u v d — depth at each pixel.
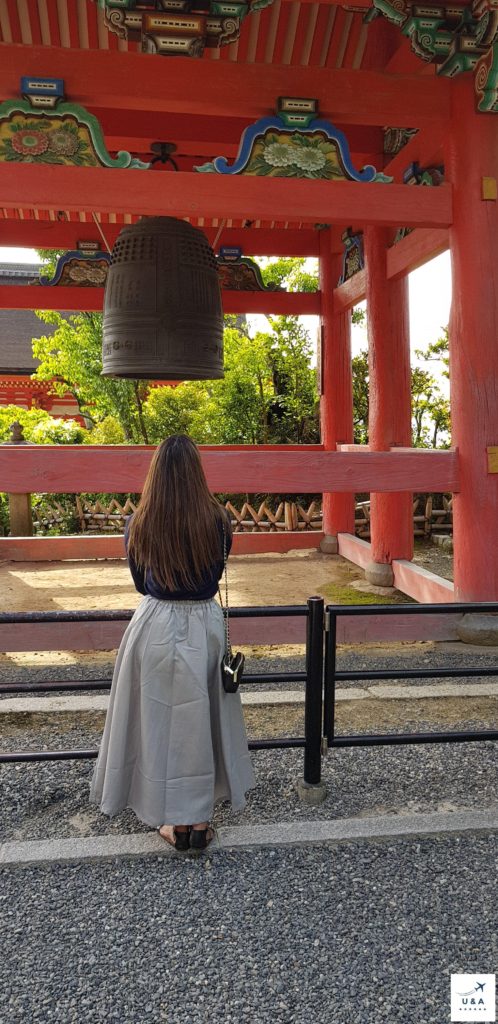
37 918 2.61
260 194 5.10
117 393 15.78
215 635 2.89
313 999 2.23
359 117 5.27
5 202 4.87
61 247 8.69
